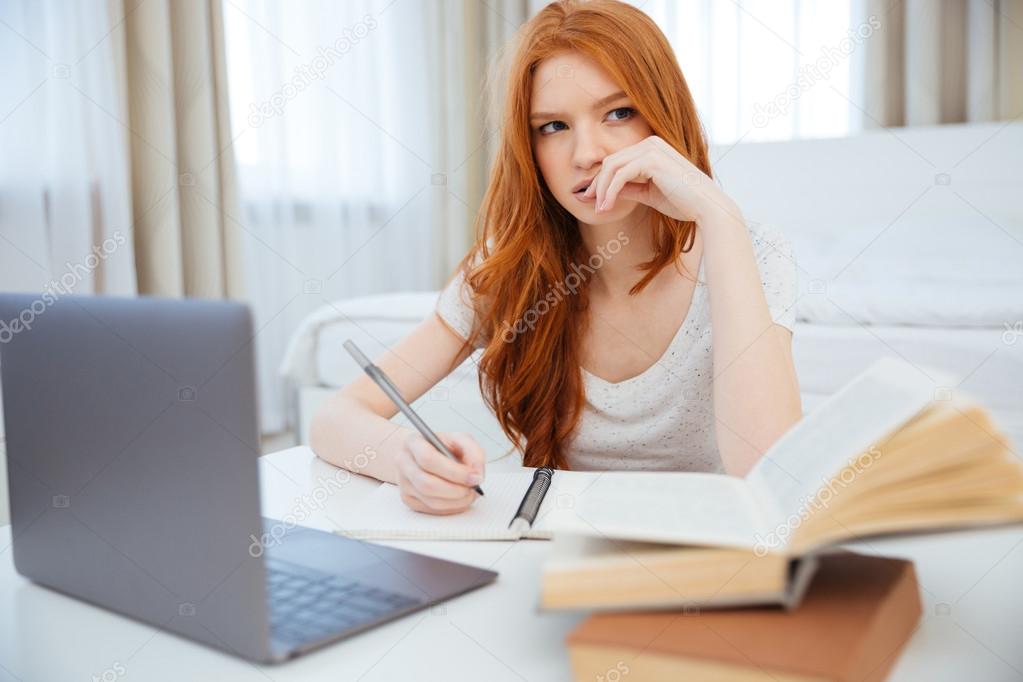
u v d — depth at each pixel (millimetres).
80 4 2025
